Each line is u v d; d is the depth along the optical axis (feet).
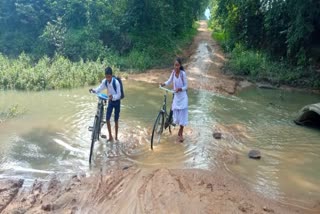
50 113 31.86
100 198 17.22
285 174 21.34
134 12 73.77
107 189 18.12
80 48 64.59
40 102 35.94
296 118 32.40
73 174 20.03
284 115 35.22
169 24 84.48
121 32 71.46
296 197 18.52
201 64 64.90
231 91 44.91
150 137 26.68
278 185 19.81
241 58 59.98
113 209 16.25
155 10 75.31
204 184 18.99
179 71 25.48
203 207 16.43
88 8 69.72
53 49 64.90
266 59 61.57
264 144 26.50
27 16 69.82
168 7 84.43
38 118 30.27
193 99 39.88
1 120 29.40
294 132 29.73
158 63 65.21
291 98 43.21
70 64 52.08
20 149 23.43
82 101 36.78
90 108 33.94
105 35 70.03
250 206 16.89
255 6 72.38
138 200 16.94
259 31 73.15
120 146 24.56
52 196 17.51
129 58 63.05
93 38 66.49
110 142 25.22
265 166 22.36
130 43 70.03
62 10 71.77
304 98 43.50
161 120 25.76
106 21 69.36
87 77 46.60
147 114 33.09
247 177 20.61
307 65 56.85
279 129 30.48
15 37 69.15
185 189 18.20
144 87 45.55
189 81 49.98
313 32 59.52
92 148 21.77
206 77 53.62
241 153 24.44
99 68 50.90
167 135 27.40
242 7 74.54
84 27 69.26
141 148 24.38
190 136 27.35
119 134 27.04
